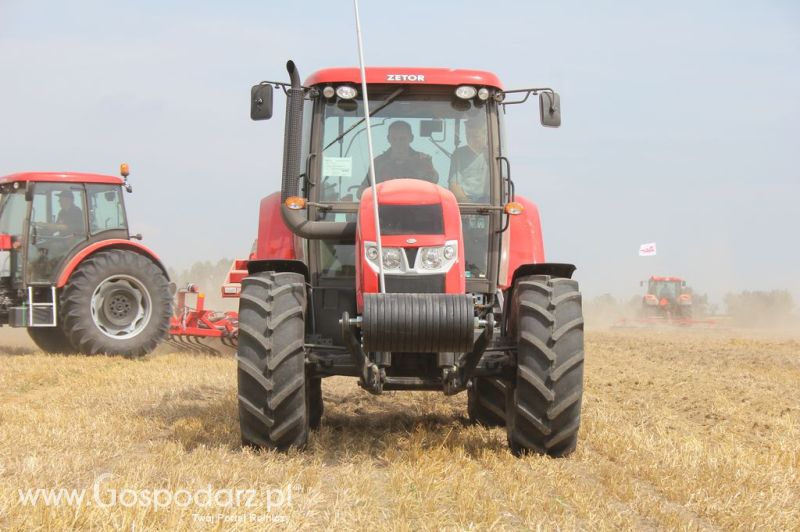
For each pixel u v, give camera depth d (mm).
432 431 10250
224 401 12008
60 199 18641
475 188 9766
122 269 18422
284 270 9250
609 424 10672
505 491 7332
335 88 9719
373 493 7207
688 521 6629
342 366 8773
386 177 9734
